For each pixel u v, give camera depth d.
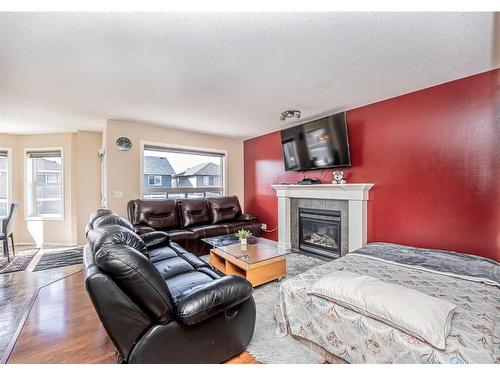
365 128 3.31
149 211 3.88
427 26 1.65
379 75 2.41
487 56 2.05
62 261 3.67
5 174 4.83
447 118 2.57
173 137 4.62
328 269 2.06
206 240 3.52
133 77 2.41
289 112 3.55
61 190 4.90
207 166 5.23
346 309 1.48
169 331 1.27
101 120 3.98
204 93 2.84
